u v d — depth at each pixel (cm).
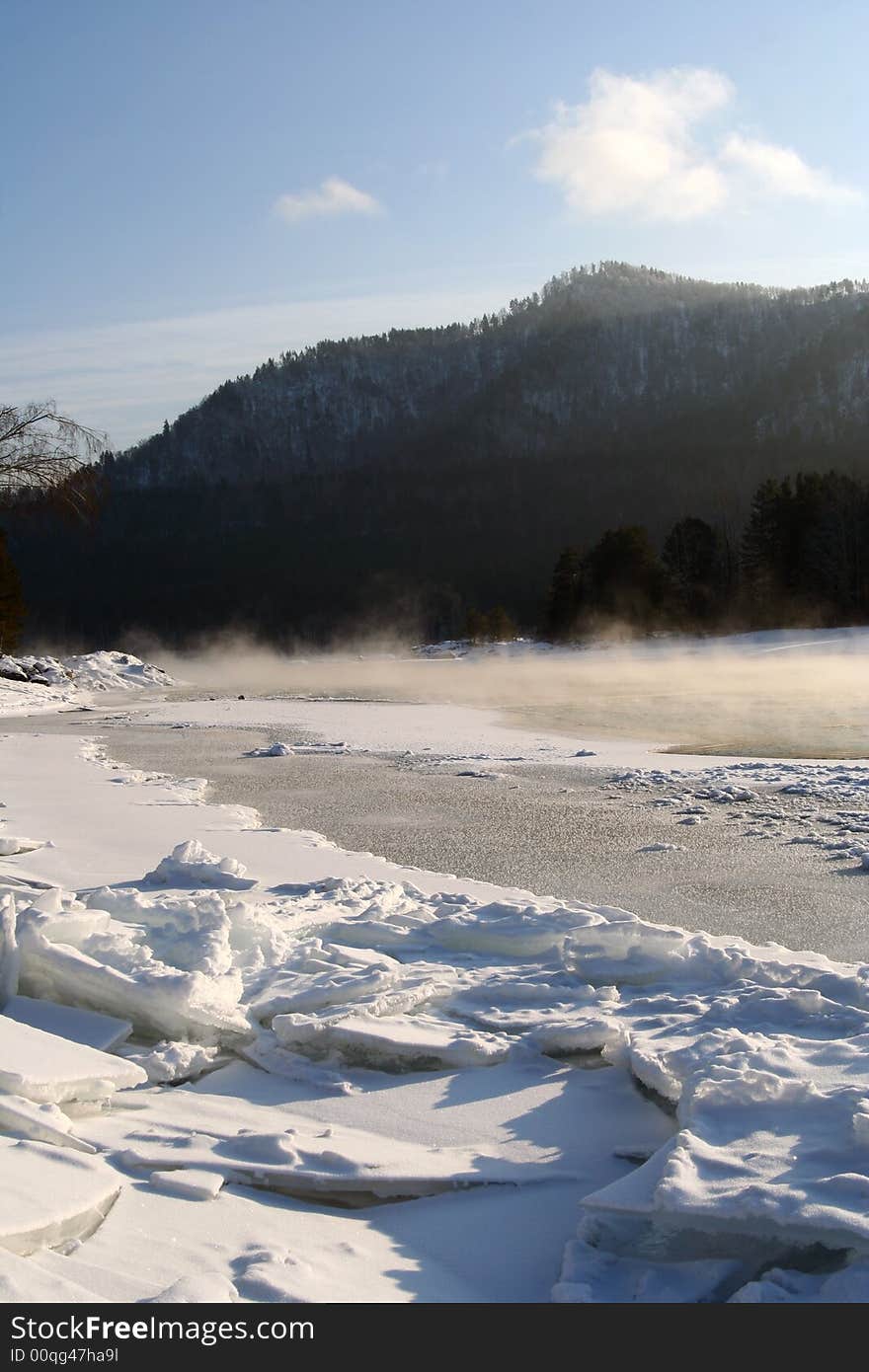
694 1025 520
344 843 1107
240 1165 412
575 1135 442
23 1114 417
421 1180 403
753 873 922
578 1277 339
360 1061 521
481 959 662
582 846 1062
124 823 1202
